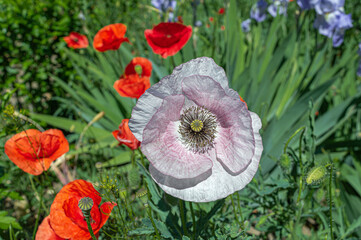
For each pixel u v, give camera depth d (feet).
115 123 2.40
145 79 1.30
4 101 1.62
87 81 2.68
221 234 0.98
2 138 1.64
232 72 2.28
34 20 2.55
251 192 1.67
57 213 0.91
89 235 0.92
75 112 2.64
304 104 2.02
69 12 2.86
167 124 0.85
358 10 3.57
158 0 2.92
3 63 2.56
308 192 1.34
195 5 2.83
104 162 1.95
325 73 2.46
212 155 0.86
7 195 1.48
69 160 2.05
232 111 0.82
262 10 2.82
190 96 0.86
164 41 1.42
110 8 3.87
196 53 2.62
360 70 2.36
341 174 1.91
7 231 1.51
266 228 1.33
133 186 1.15
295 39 2.39
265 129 1.93
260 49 2.60
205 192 0.81
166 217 1.04
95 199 0.95
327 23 2.28
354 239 1.41
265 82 2.21
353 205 1.65
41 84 2.64
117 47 1.74
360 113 2.18
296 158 1.40
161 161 0.81
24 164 1.08
